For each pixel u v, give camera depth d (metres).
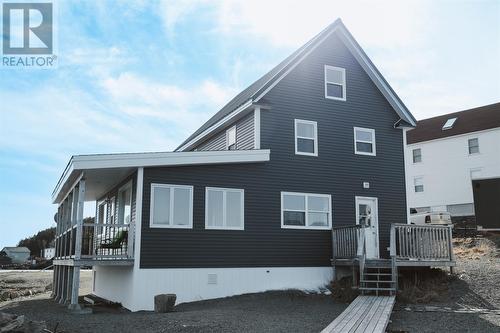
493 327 11.10
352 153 19.73
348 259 17.23
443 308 13.52
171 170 16.11
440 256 16.86
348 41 20.12
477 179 27.59
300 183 18.42
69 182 17.70
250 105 18.06
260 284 17.06
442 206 41.12
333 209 18.92
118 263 15.17
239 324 11.09
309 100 19.22
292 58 18.94
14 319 10.17
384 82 20.50
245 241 17.02
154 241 15.55
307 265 17.98
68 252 18.41
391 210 20.14
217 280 16.33
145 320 12.02
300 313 12.95
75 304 14.70
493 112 41.03
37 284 30.06
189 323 11.24
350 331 9.55
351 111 20.06
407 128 21.16
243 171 17.36
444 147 41.72
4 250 75.50
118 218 18.84
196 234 16.20
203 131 22.62
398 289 15.52
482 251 24.00
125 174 17.11
